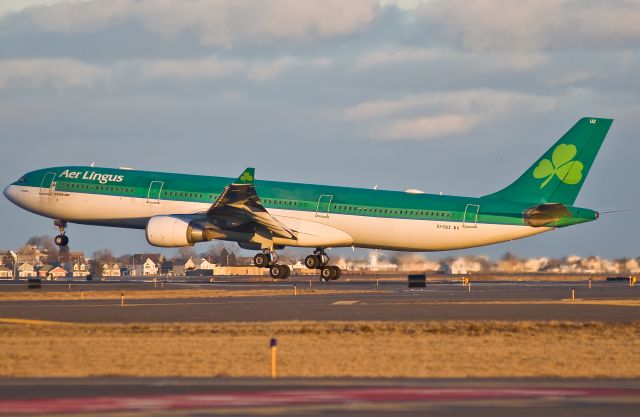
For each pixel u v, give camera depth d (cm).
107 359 9669
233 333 11838
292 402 7262
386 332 11925
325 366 9256
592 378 8644
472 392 7775
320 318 13662
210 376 8700
